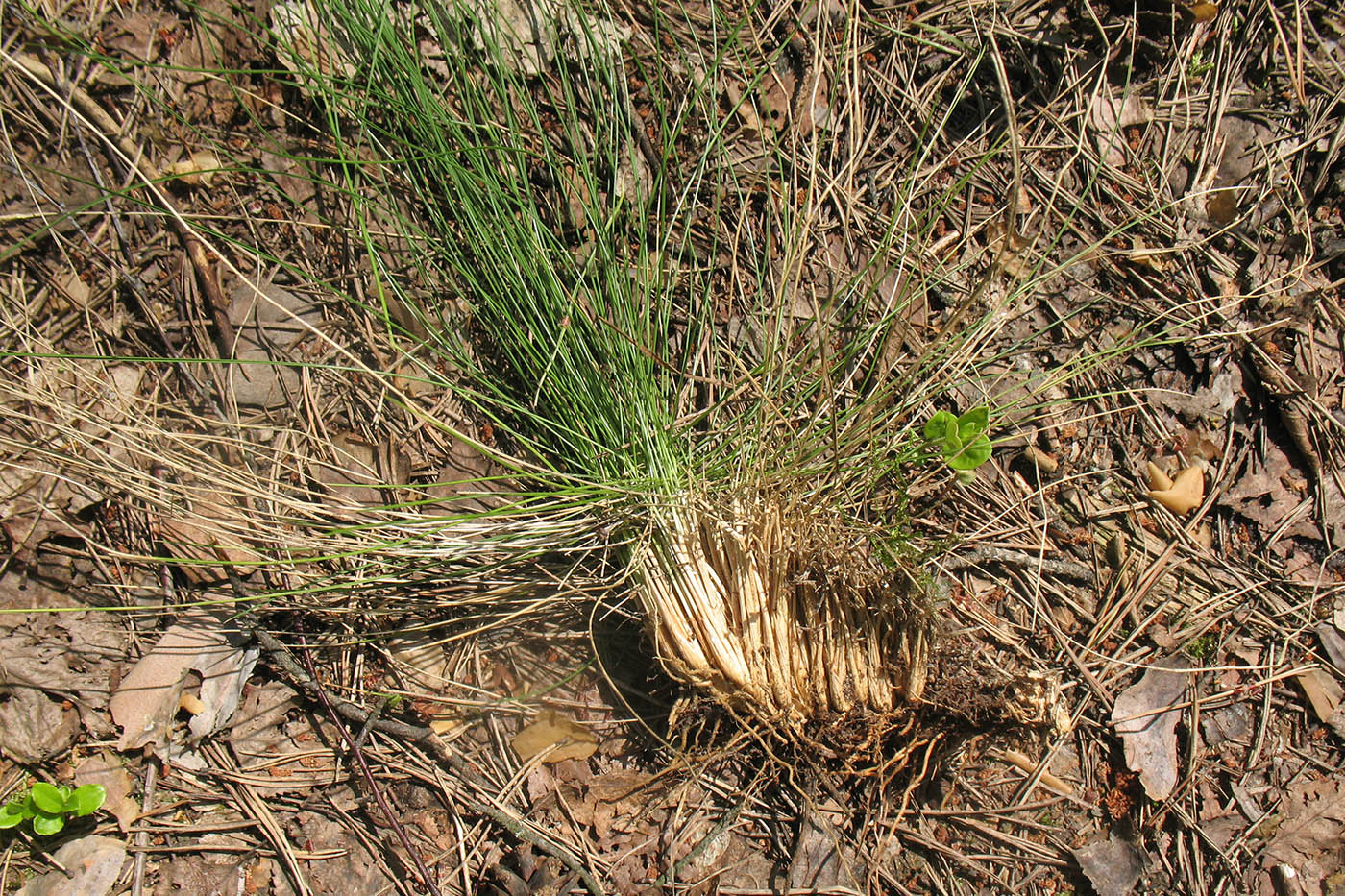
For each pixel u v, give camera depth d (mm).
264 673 654
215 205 668
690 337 657
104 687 645
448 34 664
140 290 662
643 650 654
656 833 649
